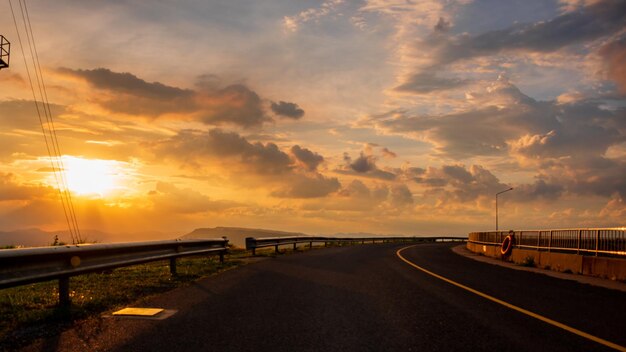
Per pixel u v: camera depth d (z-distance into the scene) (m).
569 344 6.06
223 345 5.87
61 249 7.98
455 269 17.48
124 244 10.30
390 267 17.56
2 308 8.01
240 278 12.99
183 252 14.40
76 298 9.05
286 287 11.21
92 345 5.84
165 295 9.82
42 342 5.97
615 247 15.69
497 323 7.29
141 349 5.67
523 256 23.34
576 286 12.66
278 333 6.52
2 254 6.56
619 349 5.85
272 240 26.84
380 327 6.93
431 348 5.81
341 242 53.03
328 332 6.59
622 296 10.74
